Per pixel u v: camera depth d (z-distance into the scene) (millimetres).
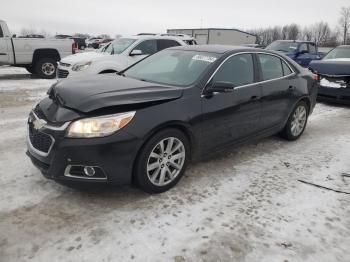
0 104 7719
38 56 12859
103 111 3178
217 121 4047
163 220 3174
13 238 2832
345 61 8695
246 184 3959
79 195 3533
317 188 3947
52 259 2621
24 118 6504
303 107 5723
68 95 3449
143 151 3354
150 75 4453
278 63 5227
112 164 3188
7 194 3496
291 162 4699
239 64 4500
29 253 2674
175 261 2658
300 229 3139
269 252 2809
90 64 8758
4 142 5047
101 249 2750
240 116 4379
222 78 4191
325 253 2838
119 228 3025
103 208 3322
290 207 3502
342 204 3619
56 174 3213
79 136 3098
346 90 8250
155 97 3496
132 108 3297
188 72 4172
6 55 12094
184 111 3650
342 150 5285
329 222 3279
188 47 4930
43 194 3527
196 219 3213
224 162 4570
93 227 3023
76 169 3197
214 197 3625
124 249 2764
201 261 2670
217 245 2859
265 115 4848
